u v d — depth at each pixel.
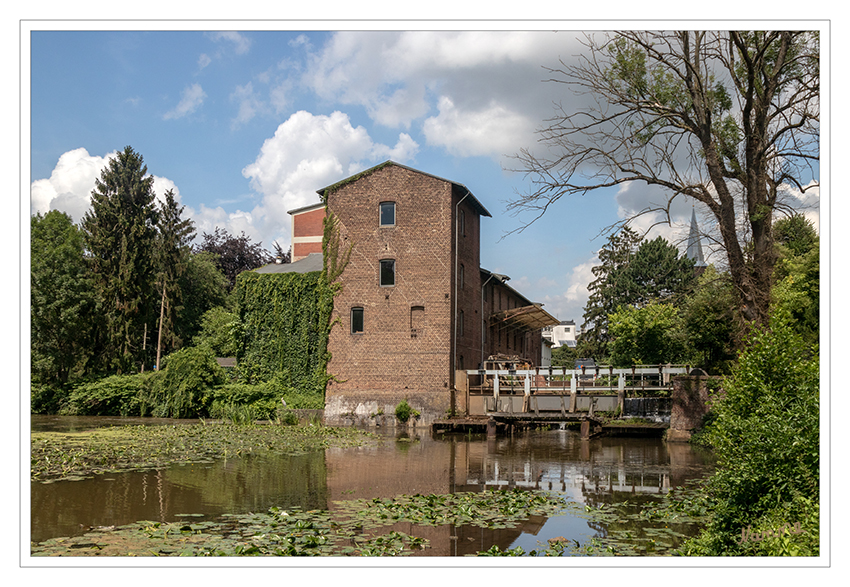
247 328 33.16
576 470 14.91
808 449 6.68
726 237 16.58
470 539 8.27
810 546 6.19
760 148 16.28
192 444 19.03
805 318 21.03
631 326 34.06
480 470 14.77
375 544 7.83
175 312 47.31
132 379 34.88
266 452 17.81
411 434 26.06
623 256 61.62
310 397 31.27
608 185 16.67
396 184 31.31
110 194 44.97
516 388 29.33
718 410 8.29
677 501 10.91
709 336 27.33
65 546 7.60
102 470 13.80
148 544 7.70
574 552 7.58
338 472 14.09
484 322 37.25
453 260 30.69
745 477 6.95
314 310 32.19
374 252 31.25
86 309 38.66
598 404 27.52
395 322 30.56
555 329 119.44
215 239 63.62
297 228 42.69
